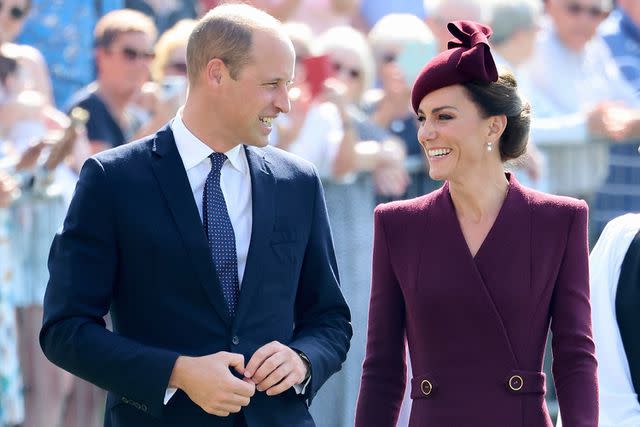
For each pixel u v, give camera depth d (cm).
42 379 2673
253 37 1647
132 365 1597
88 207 1644
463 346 1655
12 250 2603
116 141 2788
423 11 3444
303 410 1686
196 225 1648
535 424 1639
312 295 1752
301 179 1741
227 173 1697
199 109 1675
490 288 1661
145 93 2880
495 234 1675
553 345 1681
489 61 1656
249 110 1653
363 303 2798
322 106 2778
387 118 2942
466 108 1662
